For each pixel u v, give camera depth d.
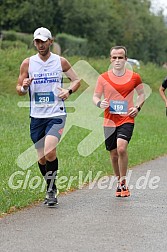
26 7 84.00
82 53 83.25
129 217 12.66
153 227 11.90
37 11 85.25
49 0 86.12
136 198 14.66
